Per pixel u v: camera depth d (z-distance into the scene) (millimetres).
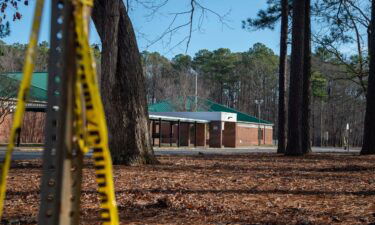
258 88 106125
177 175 11602
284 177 11883
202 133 54312
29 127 42344
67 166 1906
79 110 1910
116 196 7871
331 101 85938
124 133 13891
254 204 7473
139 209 6746
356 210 7109
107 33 13172
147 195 7992
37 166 13422
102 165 1789
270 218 6312
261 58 107000
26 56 1672
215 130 54094
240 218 6266
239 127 60500
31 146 34656
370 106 24938
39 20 1701
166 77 89812
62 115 1897
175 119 45844
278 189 9398
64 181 1899
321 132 90000
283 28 27562
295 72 23172
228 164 16141
